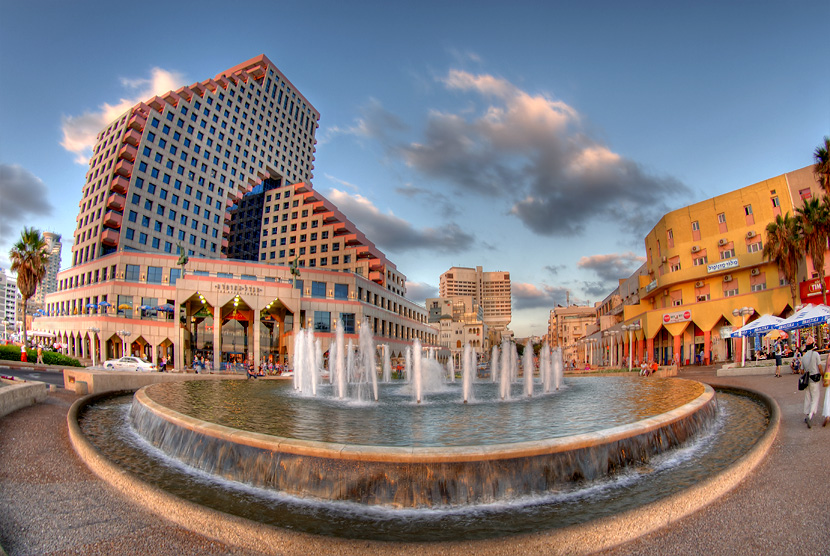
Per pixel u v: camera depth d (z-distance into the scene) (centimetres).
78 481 712
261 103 10256
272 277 6334
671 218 5159
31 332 4494
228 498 693
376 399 1733
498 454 667
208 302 4747
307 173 12112
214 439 833
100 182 7325
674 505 539
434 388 2438
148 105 7756
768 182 4275
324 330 6153
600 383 2719
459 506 647
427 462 655
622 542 489
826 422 961
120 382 2055
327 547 464
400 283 9788
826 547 461
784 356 3462
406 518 611
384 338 7194
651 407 1345
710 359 4647
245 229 9956
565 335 12244
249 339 5872
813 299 3762
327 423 1062
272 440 751
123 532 535
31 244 4181
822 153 3127
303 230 9206
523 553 456
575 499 672
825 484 623
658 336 5722
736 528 514
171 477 800
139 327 5547
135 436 1155
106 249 6944
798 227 3344
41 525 552
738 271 4494
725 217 4619
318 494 681
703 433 1096
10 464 796
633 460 806
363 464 668
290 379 3469
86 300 6141
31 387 1459
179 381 2488
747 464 680
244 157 9494
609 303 9375
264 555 482
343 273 6656
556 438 741
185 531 538
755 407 1477
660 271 5434
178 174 7769
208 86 8931
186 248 7788
